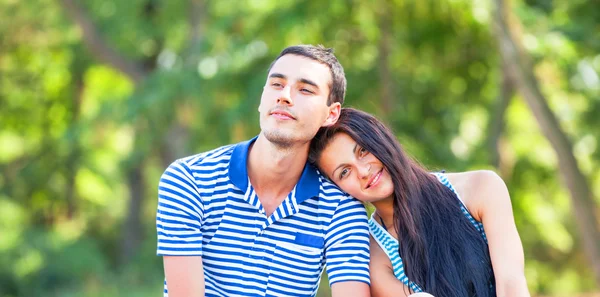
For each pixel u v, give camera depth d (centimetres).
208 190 417
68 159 2448
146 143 1953
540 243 2020
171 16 1998
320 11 1441
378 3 1461
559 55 1366
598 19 1455
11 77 2350
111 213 2664
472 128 1731
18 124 2431
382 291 437
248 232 417
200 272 411
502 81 1568
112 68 2098
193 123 1706
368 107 1567
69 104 2428
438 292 418
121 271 2198
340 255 426
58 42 2262
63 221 2561
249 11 1543
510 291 408
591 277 2006
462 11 1456
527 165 1806
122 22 2042
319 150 427
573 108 1564
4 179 2462
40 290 1975
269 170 416
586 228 1302
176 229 409
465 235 426
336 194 432
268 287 418
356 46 1581
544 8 1516
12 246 2025
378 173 427
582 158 1677
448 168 1503
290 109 402
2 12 2155
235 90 1577
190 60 1666
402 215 428
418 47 1558
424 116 1642
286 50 415
